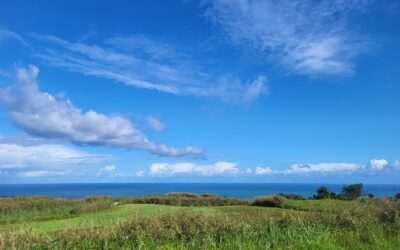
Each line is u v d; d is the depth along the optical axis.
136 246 9.95
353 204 15.48
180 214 11.81
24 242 9.94
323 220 12.71
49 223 15.70
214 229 10.88
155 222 11.12
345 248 9.52
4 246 9.52
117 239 10.30
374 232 10.99
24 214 21.44
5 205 22.73
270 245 10.10
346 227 12.24
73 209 22.98
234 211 16.88
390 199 15.75
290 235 10.59
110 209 23.31
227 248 9.65
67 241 10.16
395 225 12.14
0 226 15.36
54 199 27.05
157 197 30.83
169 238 10.42
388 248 9.30
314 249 9.45
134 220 11.29
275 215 13.28
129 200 30.34
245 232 10.73
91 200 27.91
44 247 9.89
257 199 26.34
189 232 10.73
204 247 9.74
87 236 10.29
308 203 22.66
